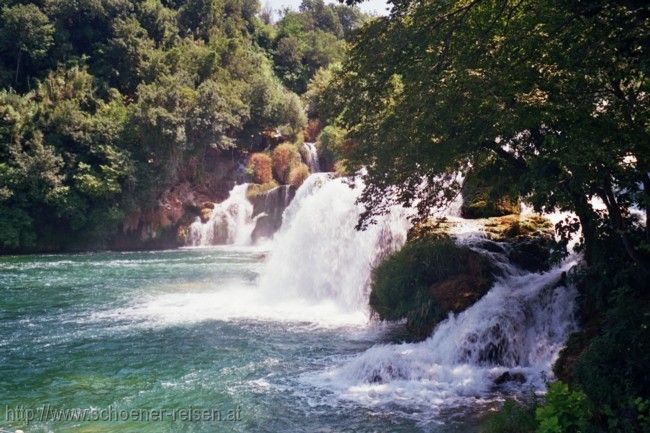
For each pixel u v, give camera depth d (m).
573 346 9.50
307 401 9.32
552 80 8.10
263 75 67.44
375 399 9.33
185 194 47.06
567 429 6.20
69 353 12.50
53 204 39.53
